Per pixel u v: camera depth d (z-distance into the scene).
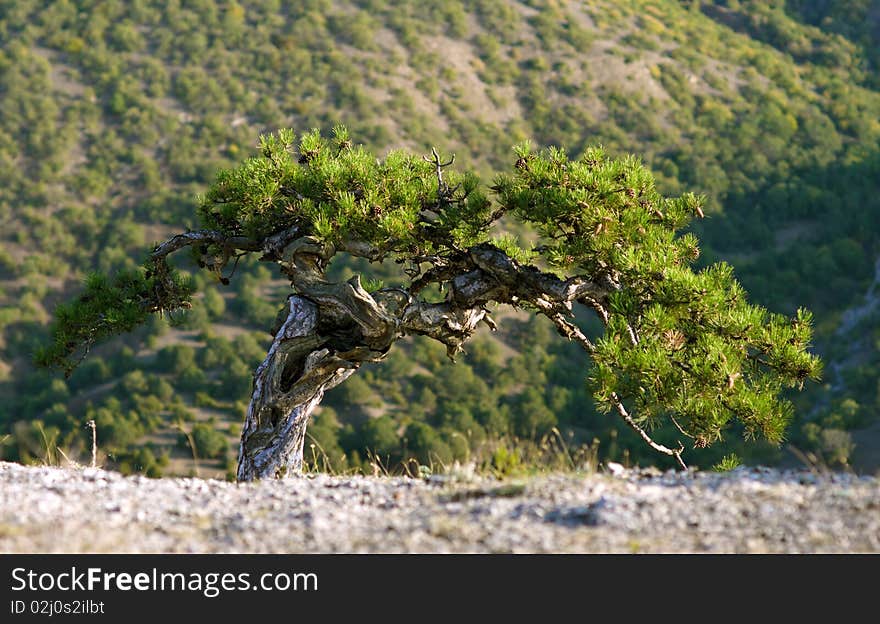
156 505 12.09
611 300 18.30
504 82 194.62
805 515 10.19
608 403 18.55
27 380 116.50
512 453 14.14
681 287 17.58
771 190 165.00
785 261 145.12
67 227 145.88
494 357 115.19
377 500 12.23
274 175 19.97
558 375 112.44
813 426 87.75
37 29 188.38
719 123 185.75
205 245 21.80
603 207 18.17
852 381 107.44
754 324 18.23
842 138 193.12
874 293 135.12
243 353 117.62
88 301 22.31
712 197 161.25
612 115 187.38
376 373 110.81
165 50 186.75
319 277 19.98
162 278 22.12
